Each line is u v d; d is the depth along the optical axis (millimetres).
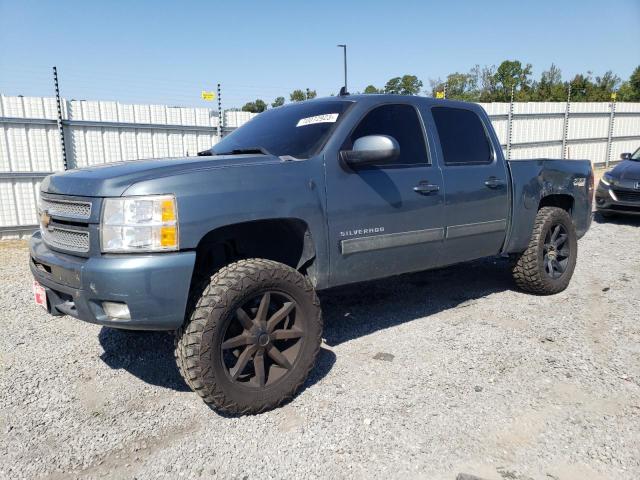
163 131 10719
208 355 2721
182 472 2449
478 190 4258
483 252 4477
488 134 4555
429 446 2596
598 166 20906
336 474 2398
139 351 3912
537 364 3518
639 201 9203
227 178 2883
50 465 2521
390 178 3631
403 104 3947
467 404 2996
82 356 3828
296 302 3061
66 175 3072
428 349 3811
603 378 3291
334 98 3877
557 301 4914
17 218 9375
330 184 3303
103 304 2686
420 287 5504
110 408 3068
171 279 2650
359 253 3482
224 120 11430
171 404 3105
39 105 9383
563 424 2773
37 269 3152
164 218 2646
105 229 2643
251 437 2725
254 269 2879
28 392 3266
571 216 5395
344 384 3283
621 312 4543
